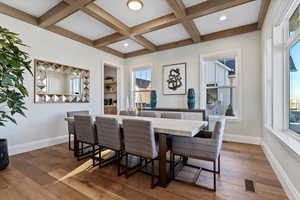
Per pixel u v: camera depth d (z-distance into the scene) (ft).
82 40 13.08
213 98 13.09
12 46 6.31
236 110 12.01
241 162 8.01
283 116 7.08
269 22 8.09
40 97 10.55
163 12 9.48
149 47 14.30
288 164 5.47
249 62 11.12
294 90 6.25
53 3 8.68
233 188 5.76
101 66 15.03
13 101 6.86
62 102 11.84
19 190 5.69
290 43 6.35
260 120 10.80
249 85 11.16
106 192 5.59
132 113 11.27
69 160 8.44
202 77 13.07
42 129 10.67
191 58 13.60
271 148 7.81
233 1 7.68
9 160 8.36
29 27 9.94
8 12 8.80
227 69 12.46
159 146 6.11
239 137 11.57
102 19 9.40
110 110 18.53
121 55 17.24
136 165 7.67
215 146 5.57
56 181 6.32
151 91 14.80
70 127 9.98
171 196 5.36
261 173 6.87
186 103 13.87
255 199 5.14
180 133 5.55
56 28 11.17
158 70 15.44
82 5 8.09
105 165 7.82
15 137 9.37
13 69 6.34
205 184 6.06
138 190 5.72
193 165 7.72
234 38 11.64
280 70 7.15
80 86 13.12
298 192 4.69
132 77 17.49
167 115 10.23
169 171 6.98
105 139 7.20
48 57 10.95
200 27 11.28
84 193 5.53
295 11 5.95
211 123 12.62
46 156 8.99
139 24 10.91
